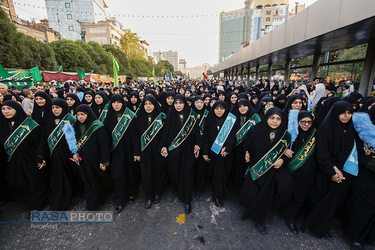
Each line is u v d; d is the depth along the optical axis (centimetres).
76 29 5300
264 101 335
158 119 265
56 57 1933
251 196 224
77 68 2056
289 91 774
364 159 189
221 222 239
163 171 277
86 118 246
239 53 1766
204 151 274
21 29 2892
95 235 221
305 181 219
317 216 212
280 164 210
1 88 502
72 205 273
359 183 195
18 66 1230
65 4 5178
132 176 279
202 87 780
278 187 217
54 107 249
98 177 260
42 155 249
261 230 221
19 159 246
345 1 508
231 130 256
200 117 333
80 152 248
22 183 251
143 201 283
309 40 702
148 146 262
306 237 216
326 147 202
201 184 289
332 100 295
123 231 226
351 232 205
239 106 278
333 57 966
